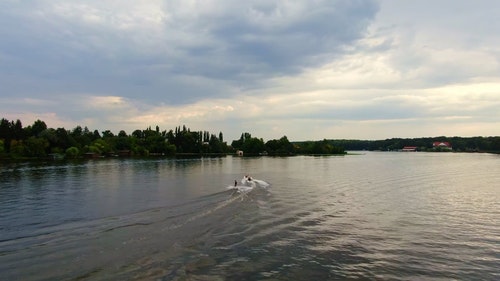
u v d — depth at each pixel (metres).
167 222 30.75
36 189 56.06
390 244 26.45
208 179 74.38
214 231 28.05
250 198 45.72
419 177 83.50
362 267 21.66
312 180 73.94
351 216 35.97
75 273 19.03
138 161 156.12
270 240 26.48
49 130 186.50
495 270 21.62
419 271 21.28
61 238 25.69
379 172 99.06
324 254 23.75
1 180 70.62
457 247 26.08
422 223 33.41
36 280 18.14
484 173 97.25
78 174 85.69
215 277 19.28
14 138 171.75
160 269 19.91
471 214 37.84
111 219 32.31
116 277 18.61
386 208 40.94
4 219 33.09
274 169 111.44
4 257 21.47
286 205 41.31
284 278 19.61
